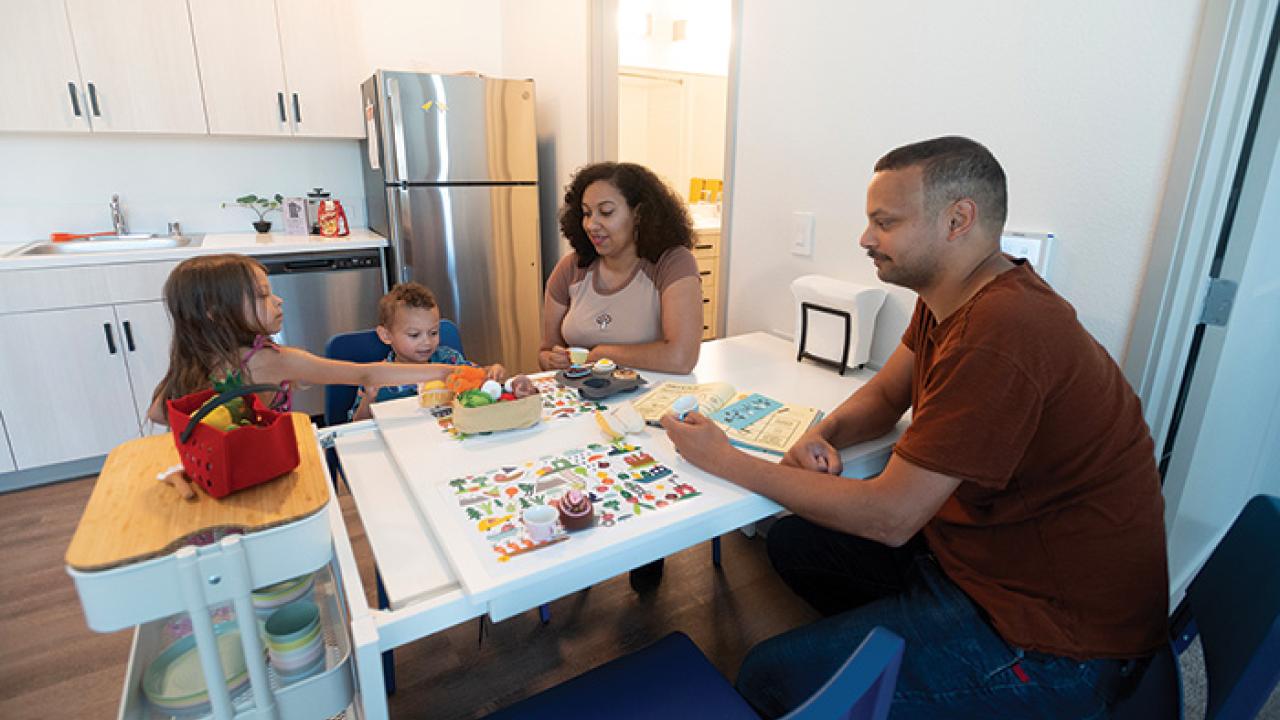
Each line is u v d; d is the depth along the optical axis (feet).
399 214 9.73
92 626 2.09
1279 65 3.77
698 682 3.19
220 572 2.18
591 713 3.00
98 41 8.64
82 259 8.09
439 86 9.53
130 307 8.52
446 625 2.62
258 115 9.79
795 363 5.77
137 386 8.77
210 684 2.30
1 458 8.14
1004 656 3.22
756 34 6.40
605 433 4.01
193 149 10.17
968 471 2.97
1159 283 3.96
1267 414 6.19
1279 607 2.45
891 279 3.53
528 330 11.16
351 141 11.27
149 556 2.09
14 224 9.29
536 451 3.80
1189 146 3.71
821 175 5.97
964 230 3.23
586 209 5.71
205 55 9.29
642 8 12.69
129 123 9.00
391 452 3.86
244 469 2.46
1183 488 4.69
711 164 14.66
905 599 3.63
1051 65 4.29
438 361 6.02
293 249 9.43
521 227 10.66
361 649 2.36
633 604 6.15
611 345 5.66
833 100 5.75
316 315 9.84
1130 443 3.15
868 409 4.18
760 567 6.73
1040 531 3.27
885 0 5.20
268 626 2.72
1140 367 4.13
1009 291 3.08
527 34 11.07
